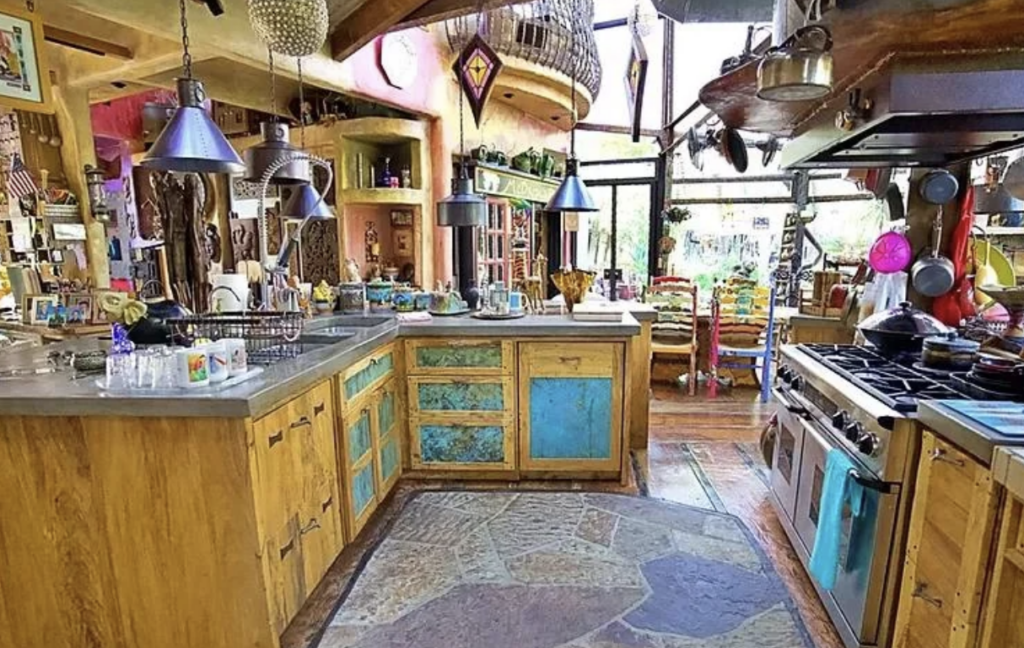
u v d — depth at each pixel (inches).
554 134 261.4
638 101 137.9
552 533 104.0
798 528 93.3
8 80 99.2
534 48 183.5
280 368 79.1
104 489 68.8
